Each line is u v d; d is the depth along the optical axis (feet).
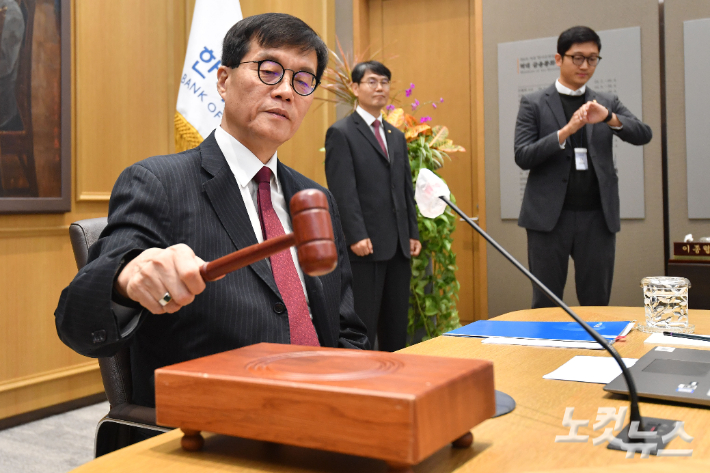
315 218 1.70
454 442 2.03
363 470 1.80
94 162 11.37
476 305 14.92
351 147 10.44
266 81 3.76
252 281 3.50
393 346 10.81
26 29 10.05
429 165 12.28
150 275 2.30
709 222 12.47
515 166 14.06
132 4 12.03
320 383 1.73
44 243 10.48
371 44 16.05
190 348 3.33
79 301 2.55
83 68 11.13
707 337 3.84
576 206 9.77
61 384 10.59
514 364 3.36
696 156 12.49
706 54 12.35
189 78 10.78
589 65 9.84
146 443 2.12
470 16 14.97
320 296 3.86
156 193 3.42
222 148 3.87
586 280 9.89
